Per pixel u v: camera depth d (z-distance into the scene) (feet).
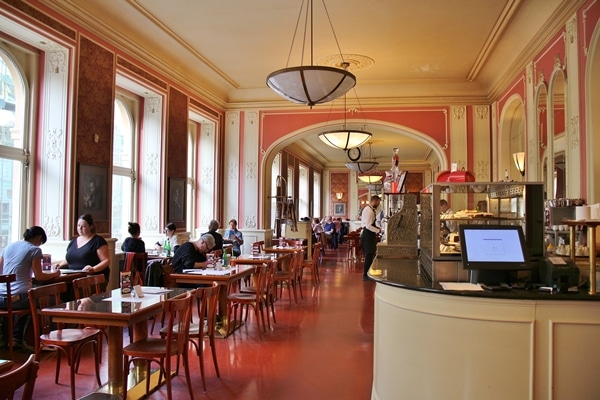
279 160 52.39
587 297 9.70
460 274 11.85
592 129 16.88
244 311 24.43
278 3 21.57
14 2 17.48
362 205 79.56
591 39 16.79
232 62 30.09
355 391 13.65
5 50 19.35
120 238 27.55
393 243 18.88
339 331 20.38
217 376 14.75
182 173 30.76
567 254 15.42
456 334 10.25
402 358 11.10
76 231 20.49
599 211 10.52
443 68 30.86
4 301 15.97
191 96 32.07
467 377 10.13
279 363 16.10
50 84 20.47
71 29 20.34
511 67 27.14
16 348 17.04
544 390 9.82
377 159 72.79
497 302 9.96
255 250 28.14
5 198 19.52
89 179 21.40
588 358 9.75
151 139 28.53
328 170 81.00
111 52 23.17
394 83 34.19
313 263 33.19
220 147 36.73
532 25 22.12
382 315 11.96
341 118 35.86
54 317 12.14
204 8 22.11
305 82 19.17
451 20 23.18
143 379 14.26
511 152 31.07
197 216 36.09
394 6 21.74
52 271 17.93
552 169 21.20
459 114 34.47
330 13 22.52
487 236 11.14
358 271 40.75
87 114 21.34
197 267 21.59
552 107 21.20
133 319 11.91
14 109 19.92
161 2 21.50
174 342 13.20
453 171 13.88
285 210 45.73
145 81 26.35
